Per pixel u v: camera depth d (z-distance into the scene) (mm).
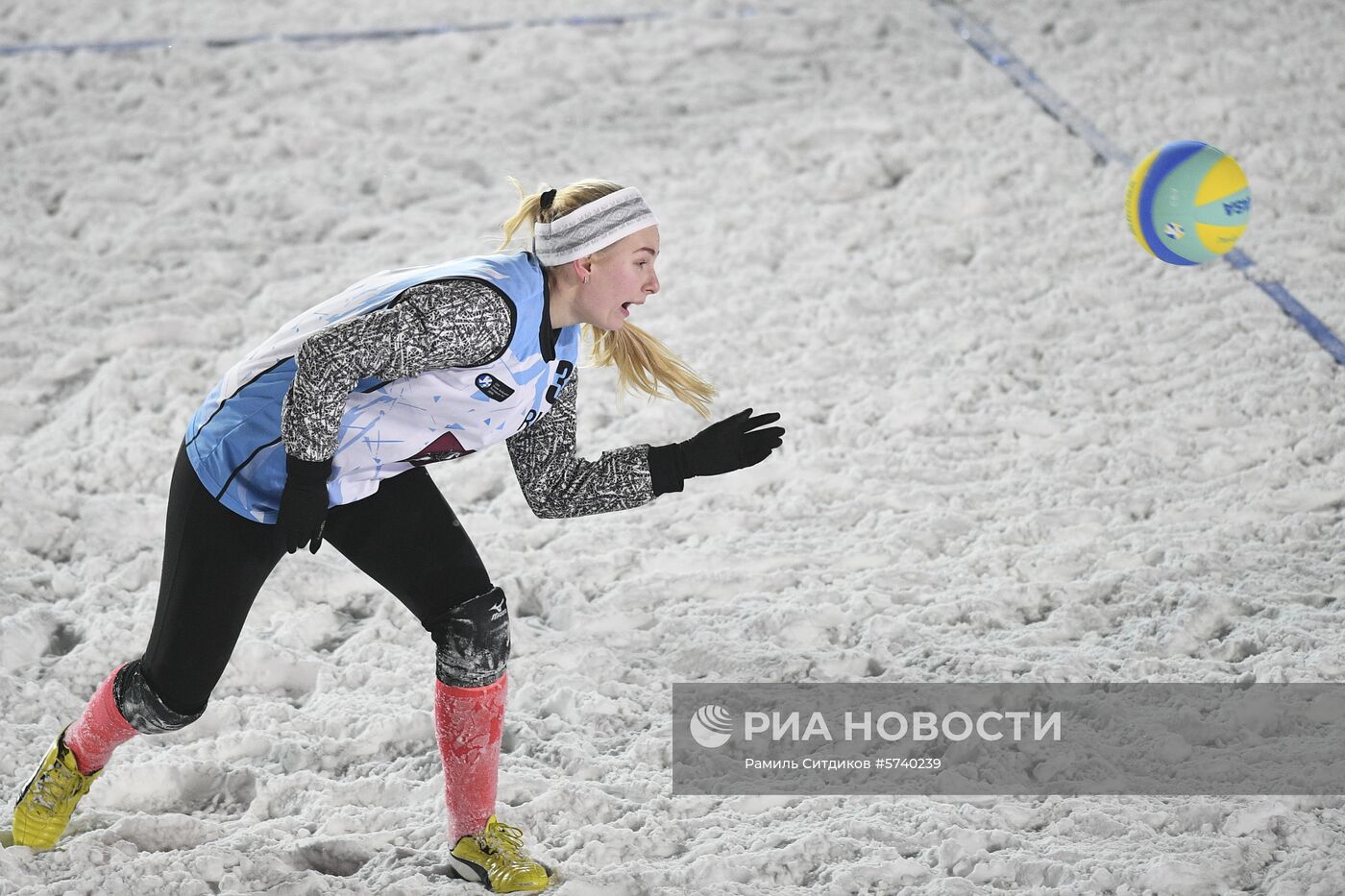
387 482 11641
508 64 31203
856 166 26891
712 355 21906
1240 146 27047
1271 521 17688
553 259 10828
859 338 22250
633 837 12742
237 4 34469
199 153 27750
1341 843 12180
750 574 17047
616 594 16656
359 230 25375
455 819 12094
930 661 15383
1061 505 18266
